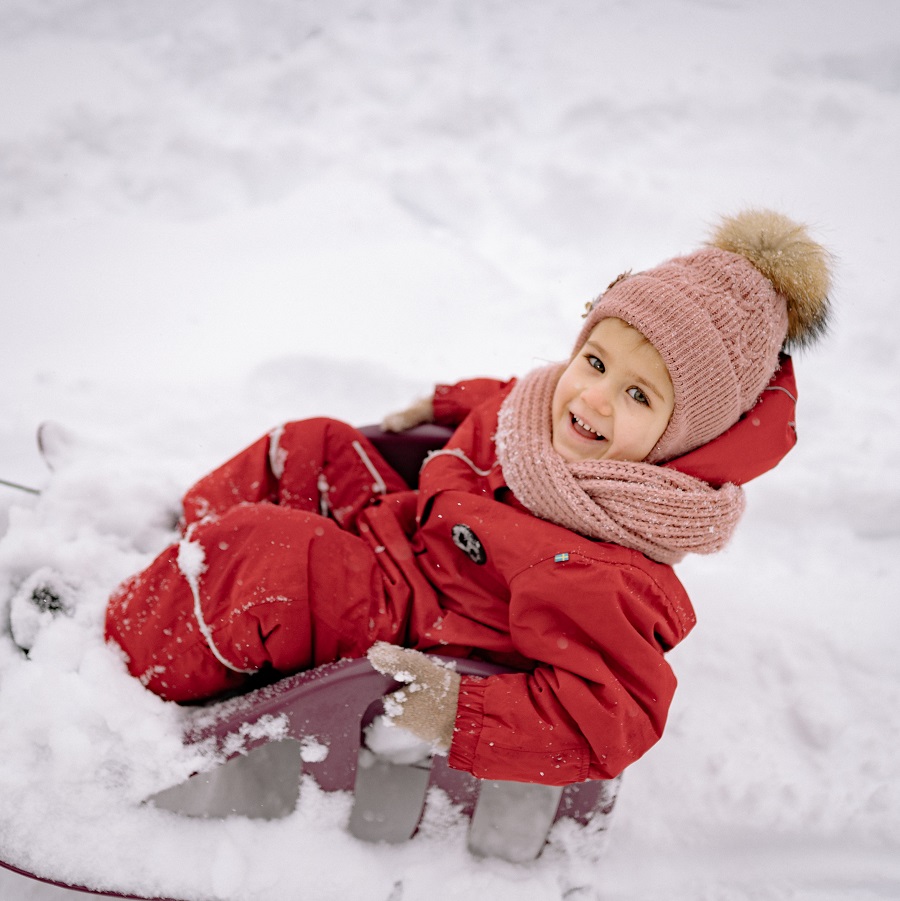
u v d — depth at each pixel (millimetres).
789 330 1591
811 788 1736
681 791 1731
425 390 2586
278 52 4047
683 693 1901
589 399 1509
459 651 1532
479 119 3770
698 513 1476
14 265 2918
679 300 1458
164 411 2443
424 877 1494
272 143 3564
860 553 2277
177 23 4141
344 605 1473
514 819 1485
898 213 3408
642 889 1597
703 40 4297
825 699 1888
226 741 1365
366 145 3621
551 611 1438
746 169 3578
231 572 1429
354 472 1793
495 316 2912
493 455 1741
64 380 2518
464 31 4289
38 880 1420
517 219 3328
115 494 1769
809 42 4273
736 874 1635
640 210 3334
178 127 3572
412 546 1688
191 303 2863
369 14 4344
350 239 3188
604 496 1493
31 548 1567
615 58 4156
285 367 2584
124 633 1436
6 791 1341
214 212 3270
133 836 1386
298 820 1469
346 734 1394
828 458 2490
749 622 2053
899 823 1697
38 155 3332
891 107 3932
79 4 4156
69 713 1359
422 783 1462
